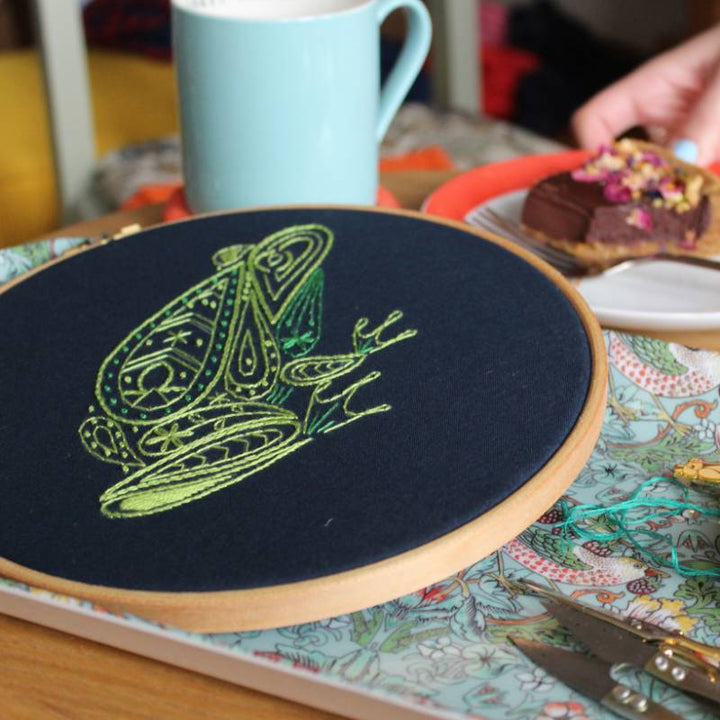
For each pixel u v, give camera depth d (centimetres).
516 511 43
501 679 40
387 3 71
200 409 49
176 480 45
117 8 189
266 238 62
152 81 168
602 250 74
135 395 50
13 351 53
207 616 40
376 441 46
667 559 48
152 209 81
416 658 42
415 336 53
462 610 45
